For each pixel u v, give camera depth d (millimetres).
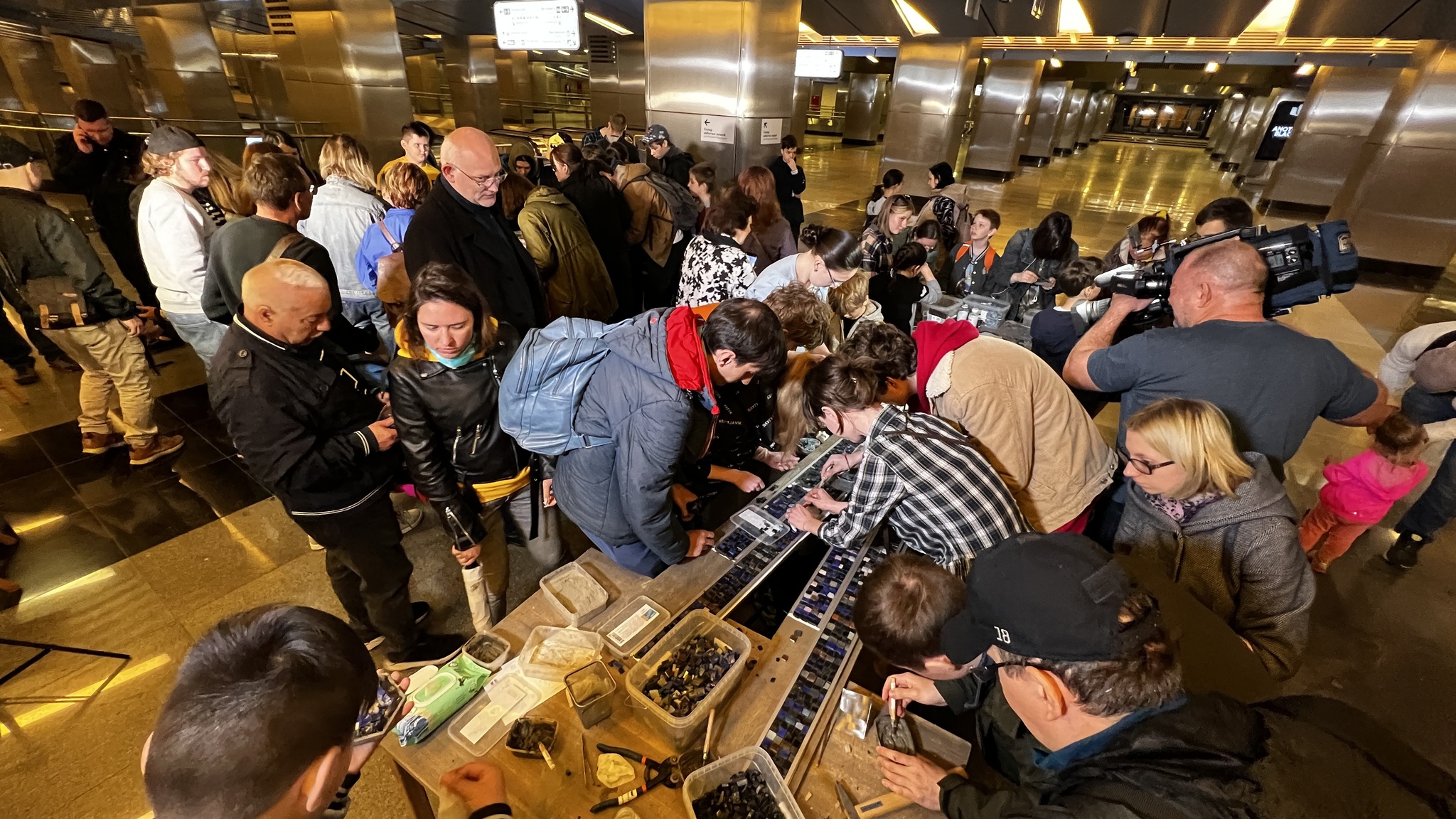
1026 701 843
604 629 1386
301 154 6992
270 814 597
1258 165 14234
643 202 3762
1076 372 1912
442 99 19531
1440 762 1873
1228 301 1563
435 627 2176
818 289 2562
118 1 8086
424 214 2062
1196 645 1164
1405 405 2381
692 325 1403
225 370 1402
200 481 2811
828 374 1478
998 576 821
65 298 2510
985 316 3223
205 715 557
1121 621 751
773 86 5160
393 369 1511
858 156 17047
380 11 6918
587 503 1560
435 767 1100
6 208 2332
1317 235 1561
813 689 1271
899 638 1047
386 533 1717
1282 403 1494
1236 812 645
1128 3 6289
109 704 1849
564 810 1036
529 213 2793
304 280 1387
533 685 1245
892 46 11539
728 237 2771
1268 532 1271
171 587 2266
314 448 1497
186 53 9523
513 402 1464
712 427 1707
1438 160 6723
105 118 3590
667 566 1622
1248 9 5945
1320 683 2086
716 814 1033
